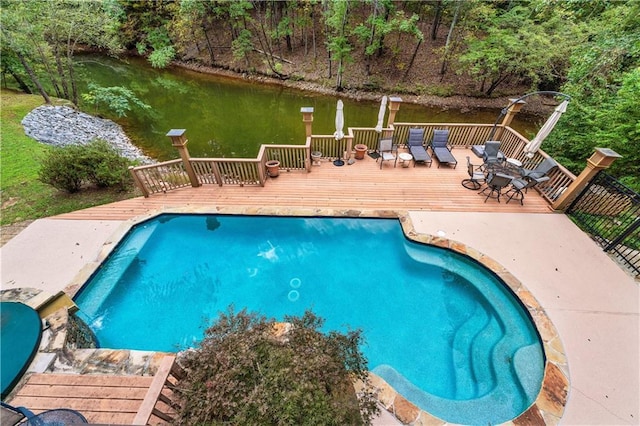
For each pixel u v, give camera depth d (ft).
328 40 61.41
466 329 15.29
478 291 17.07
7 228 20.20
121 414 9.75
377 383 12.17
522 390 12.47
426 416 11.13
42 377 11.00
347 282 17.87
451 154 28.45
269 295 17.22
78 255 18.12
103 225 20.53
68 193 23.97
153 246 20.15
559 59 45.42
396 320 15.84
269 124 46.78
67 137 35.83
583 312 15.02
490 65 47.47
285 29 64.18
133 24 76.13
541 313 14.93
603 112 24.07
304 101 57.26
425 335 15.07
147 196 23.50
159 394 7.82
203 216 22.08
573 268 17.48
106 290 17.11
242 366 9.03
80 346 13.15
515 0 49.98
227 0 60.13
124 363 11.73
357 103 56.39
